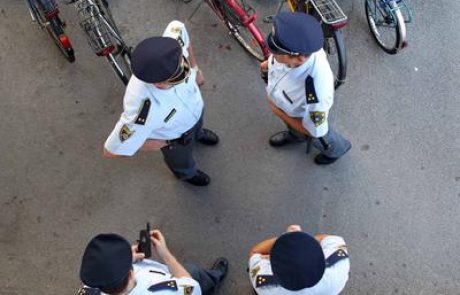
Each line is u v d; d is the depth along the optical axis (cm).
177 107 285
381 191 379
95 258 230
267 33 438
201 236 374
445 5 439
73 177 394
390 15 402
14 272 367
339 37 355
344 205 377
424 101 406
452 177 381
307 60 277
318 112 294
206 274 341
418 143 392
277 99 310
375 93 410
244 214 378
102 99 420
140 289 245
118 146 287
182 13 449
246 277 360
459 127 396
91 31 369
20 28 447
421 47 425
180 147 323
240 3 444
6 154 403
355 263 360
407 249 362
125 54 396
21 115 417
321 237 276
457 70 416
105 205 385
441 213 371
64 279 364
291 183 386
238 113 410
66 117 415
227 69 427
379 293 352
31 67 434
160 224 378
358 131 399
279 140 392
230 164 394
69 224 380
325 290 251
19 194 390
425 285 352
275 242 234
